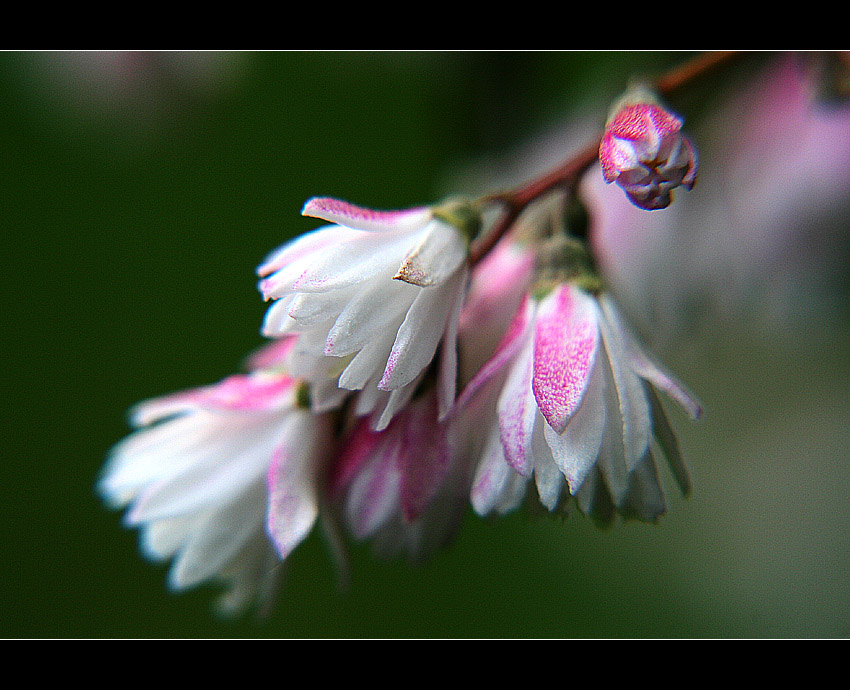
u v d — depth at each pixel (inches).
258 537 8.5
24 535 18.4
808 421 13.9
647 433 8.1
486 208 8.5
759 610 14.0
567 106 10.1
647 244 9.7
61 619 17.9
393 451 8.3
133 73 12.0
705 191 9.8
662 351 10.1
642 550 16.0
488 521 8.1
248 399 8.5
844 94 8.9
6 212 19.2
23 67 12.4
